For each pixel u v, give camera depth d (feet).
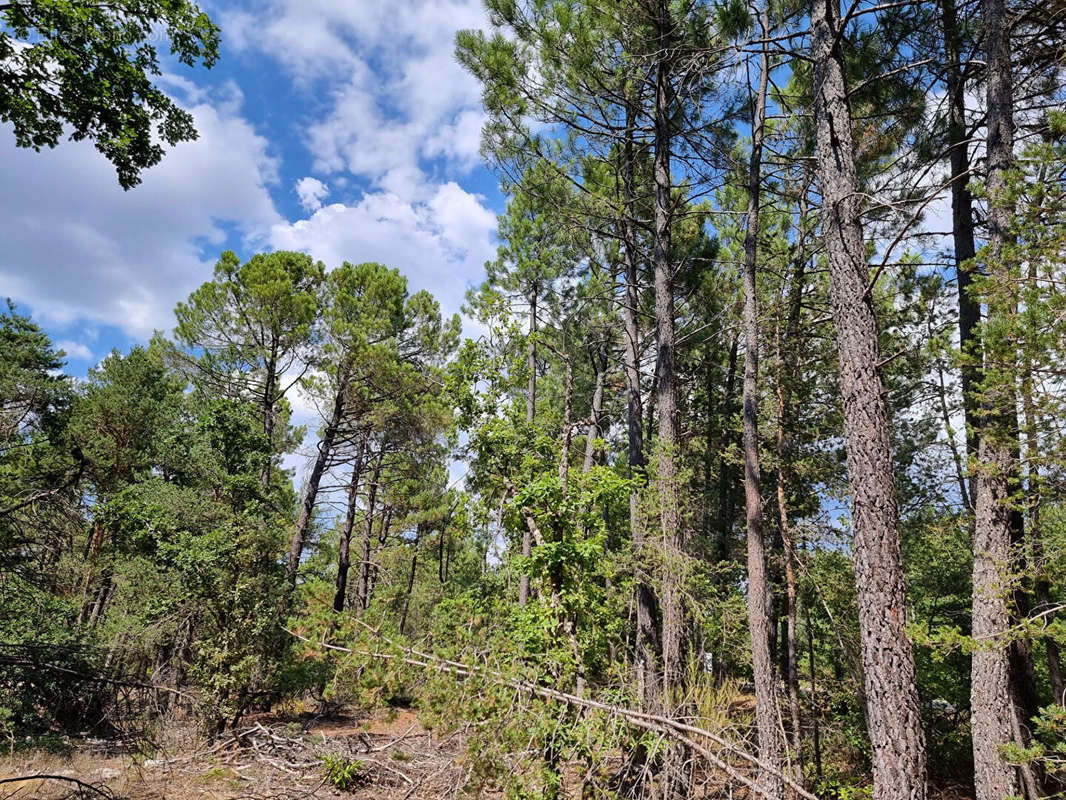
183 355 61.16
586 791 18.48
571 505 26.78
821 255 39.93
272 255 61.46
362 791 28.25
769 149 34.88
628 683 23.08
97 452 47.91
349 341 58.85
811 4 20.89
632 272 43.47
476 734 17.93
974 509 22.71
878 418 16.97
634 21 34.01
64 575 36.63
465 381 28.55
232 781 30.50
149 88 25.32
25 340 58.90
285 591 40.42
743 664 34.14
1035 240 15.94
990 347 16.52
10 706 29.55
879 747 15.08
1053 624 14.88
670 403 35.06
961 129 28.48
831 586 36.14
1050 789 21.85
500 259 58.18
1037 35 24.77
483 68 36.55
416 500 74.18
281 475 71.97
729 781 15.90
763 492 43.52
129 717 30.83
